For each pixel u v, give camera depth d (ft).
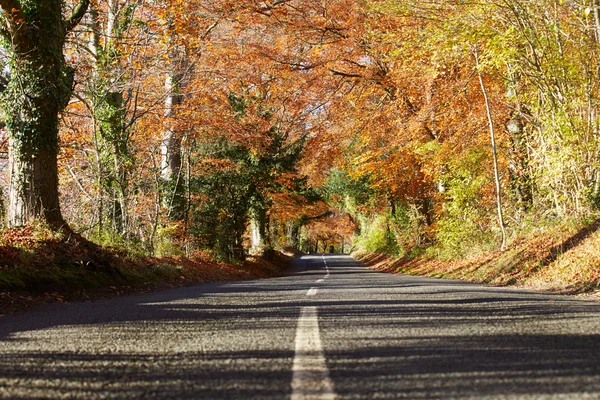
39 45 38.88
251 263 96.78
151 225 63.26
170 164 70.74
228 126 70.59
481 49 56.34
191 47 65.87
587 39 45.65
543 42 46.70
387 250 139.03
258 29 87.25
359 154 95.71
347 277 60.34
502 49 47.44
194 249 76.95
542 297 26.22
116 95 59.06
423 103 82.99
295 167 102.63
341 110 90.38
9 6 36.86
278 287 35.50
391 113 86.74
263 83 89.66
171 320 17.31
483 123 72.90
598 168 45.37
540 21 47.14
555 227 49.29
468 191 71.41
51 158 39.50
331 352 11.55
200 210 81.10
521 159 62.80
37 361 11.08
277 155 89.10
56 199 39.65
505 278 46.73
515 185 65.10
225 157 82.23
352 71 88.33
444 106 78.23
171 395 8.39
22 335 14.79
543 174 50.11
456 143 73.51
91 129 62.34
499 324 15.61
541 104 51.67
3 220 40.70
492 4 47.06
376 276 64.90
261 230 126.62
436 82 77.41
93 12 58.54
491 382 8.87
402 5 59.98
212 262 76.95
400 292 28.53
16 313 22.06
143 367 10.39
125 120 60.13
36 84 38.29
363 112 89.04
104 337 14.07
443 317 17.21
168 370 10.12
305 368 10.02
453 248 75.36
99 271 36.60
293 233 262.88
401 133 81.76
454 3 52.90
